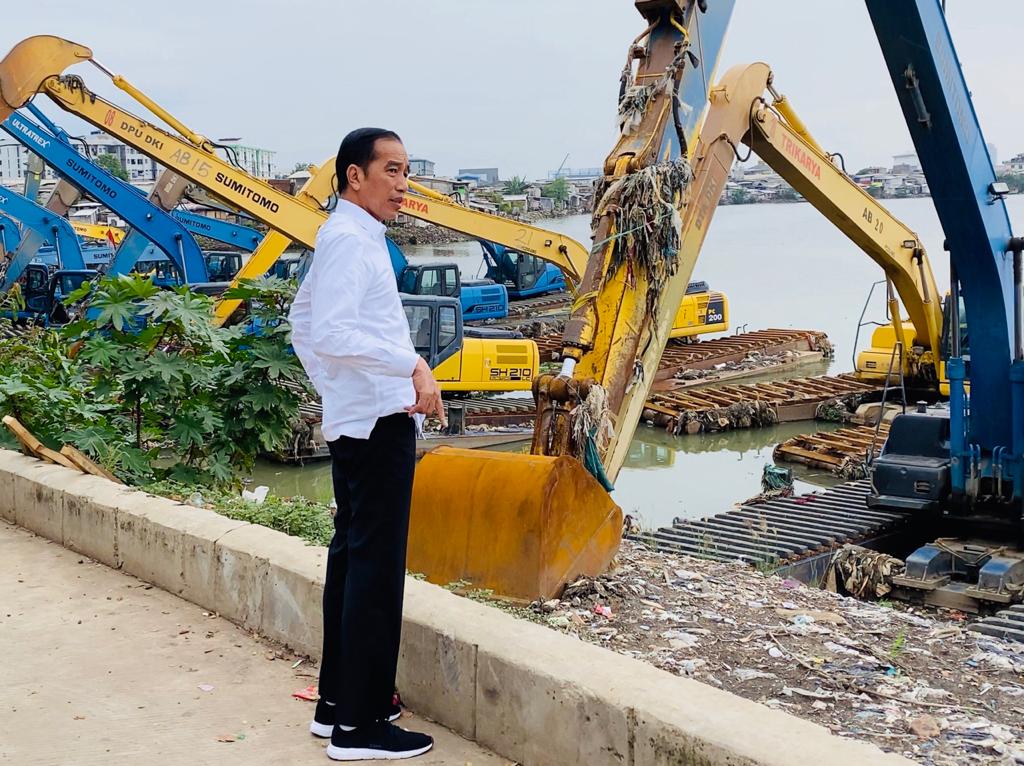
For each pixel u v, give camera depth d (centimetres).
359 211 352
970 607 937
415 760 367
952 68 942
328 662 378
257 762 363
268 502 704
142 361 778
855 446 1717
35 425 777
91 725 391
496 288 3127
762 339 2822
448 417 1761
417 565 570
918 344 2002
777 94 1129
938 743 393
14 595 538
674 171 800
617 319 802
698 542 1038
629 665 358
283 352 809
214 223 3291
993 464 1034
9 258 2997
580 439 698
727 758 304
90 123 1978
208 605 516
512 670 366
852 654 500
